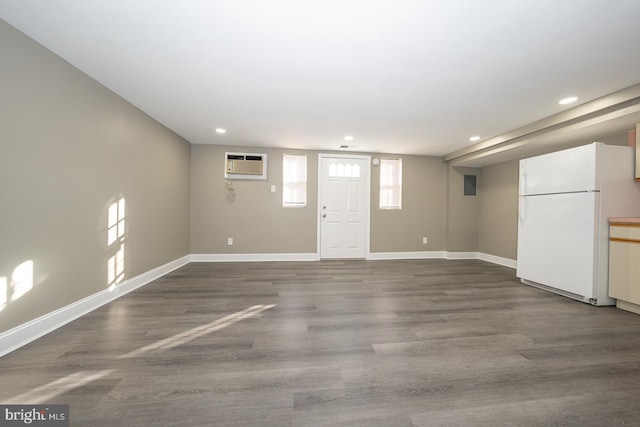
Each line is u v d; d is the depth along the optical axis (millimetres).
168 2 1484
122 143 2787
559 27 1644
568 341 1871
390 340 1865
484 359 1628
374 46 1874
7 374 1426
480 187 5305
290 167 4934
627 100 2422
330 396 1283
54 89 1985
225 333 1951
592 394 1317
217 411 1177
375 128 3678
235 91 2604
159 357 1614
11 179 1692
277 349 1727
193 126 3693
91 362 1551
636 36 1717
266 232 4848
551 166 2992
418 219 5293
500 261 4797
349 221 5129
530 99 2691
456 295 2916
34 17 1610
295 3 1485
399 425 1111
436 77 2291
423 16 1568
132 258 3006
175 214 4070
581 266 2674
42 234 1903
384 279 3604
